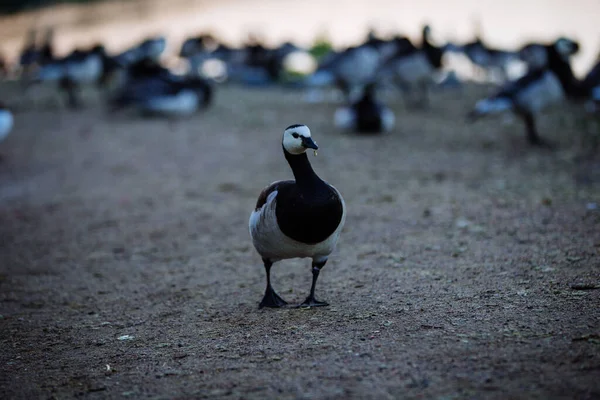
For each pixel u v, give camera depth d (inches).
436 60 711.1
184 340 224.2
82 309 267.0
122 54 884.0
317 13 1429.6
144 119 723.4
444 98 762.8
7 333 246.1
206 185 460.1
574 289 236.4
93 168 531.2
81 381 198.4
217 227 368.2
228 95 872.9
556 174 426.3
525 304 225.5
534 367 175.8
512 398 160.7
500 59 806.5
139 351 218.7
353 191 418.9
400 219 353.7
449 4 1359.5
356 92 734.5
